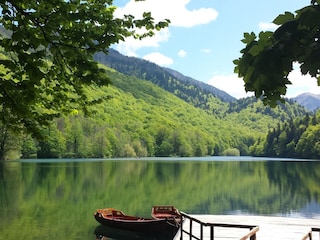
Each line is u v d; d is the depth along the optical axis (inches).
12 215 741.3
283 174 1784.0
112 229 637.9
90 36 181.0
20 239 558.3
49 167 2090.3
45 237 573.3
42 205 864.9
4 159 2534.5
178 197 1054.4
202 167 2379.4
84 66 180.2
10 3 173.5
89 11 190.9
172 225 597.0
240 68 67.1
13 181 1336.1
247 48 66.4
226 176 1711.4
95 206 871.7
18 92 173.8
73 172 1784.0
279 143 4242.1
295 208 870.4
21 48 167.3
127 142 4116.6
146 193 1123.3
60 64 200.1
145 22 209.0
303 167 2311.8
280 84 63.7
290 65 61.4
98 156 3656.5
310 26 58.5
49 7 177.5
